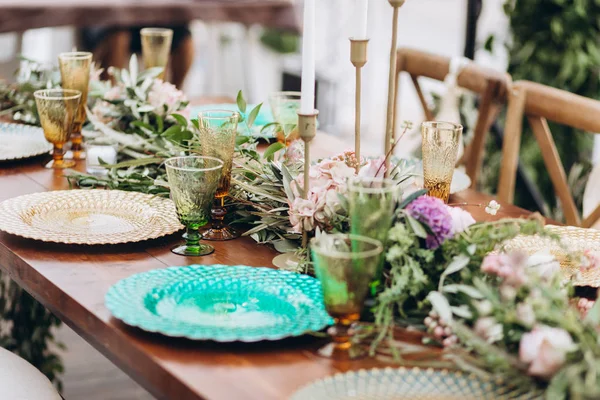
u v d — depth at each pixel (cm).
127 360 113
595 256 126
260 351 110
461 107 285
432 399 98
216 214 155
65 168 196
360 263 104
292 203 142
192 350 110
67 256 142
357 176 141
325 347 112
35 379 157
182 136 184
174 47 414
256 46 573
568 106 214
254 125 227
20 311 231
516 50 321
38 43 517
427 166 149
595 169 235
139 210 163
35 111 229
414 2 780
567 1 305
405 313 117
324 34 542
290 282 129
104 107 210
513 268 105
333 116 509
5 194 175
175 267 133
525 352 96
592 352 94
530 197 299
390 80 143
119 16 368
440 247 118
